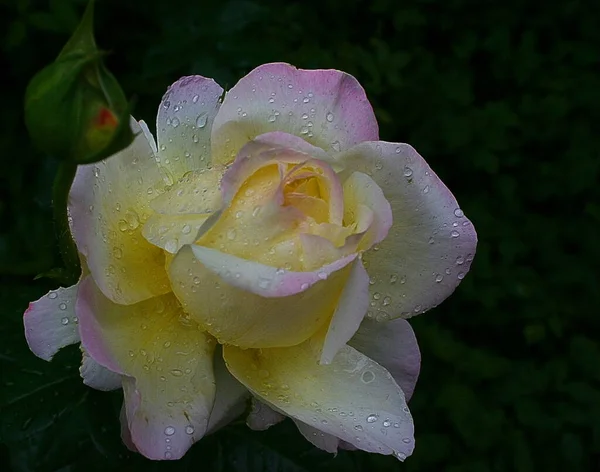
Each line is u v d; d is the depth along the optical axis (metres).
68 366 0.35
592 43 0.90
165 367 0.28
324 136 0.30
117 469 0.34
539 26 0.91
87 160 0.25
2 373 0.34
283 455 0.36
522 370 0.71
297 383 0.29
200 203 0.28
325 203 0.28
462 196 0.81
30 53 0.68
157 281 0.29
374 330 0.31
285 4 0.78
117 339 0.27
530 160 0.85
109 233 0.28
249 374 0.29
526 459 0.66
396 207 0.30
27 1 0.67
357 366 0.29
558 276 0.79
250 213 0.27
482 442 0.65
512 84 0.90
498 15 0.88
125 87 0.65
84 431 0.34
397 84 0.73
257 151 0.27
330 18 0.80
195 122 0.31
